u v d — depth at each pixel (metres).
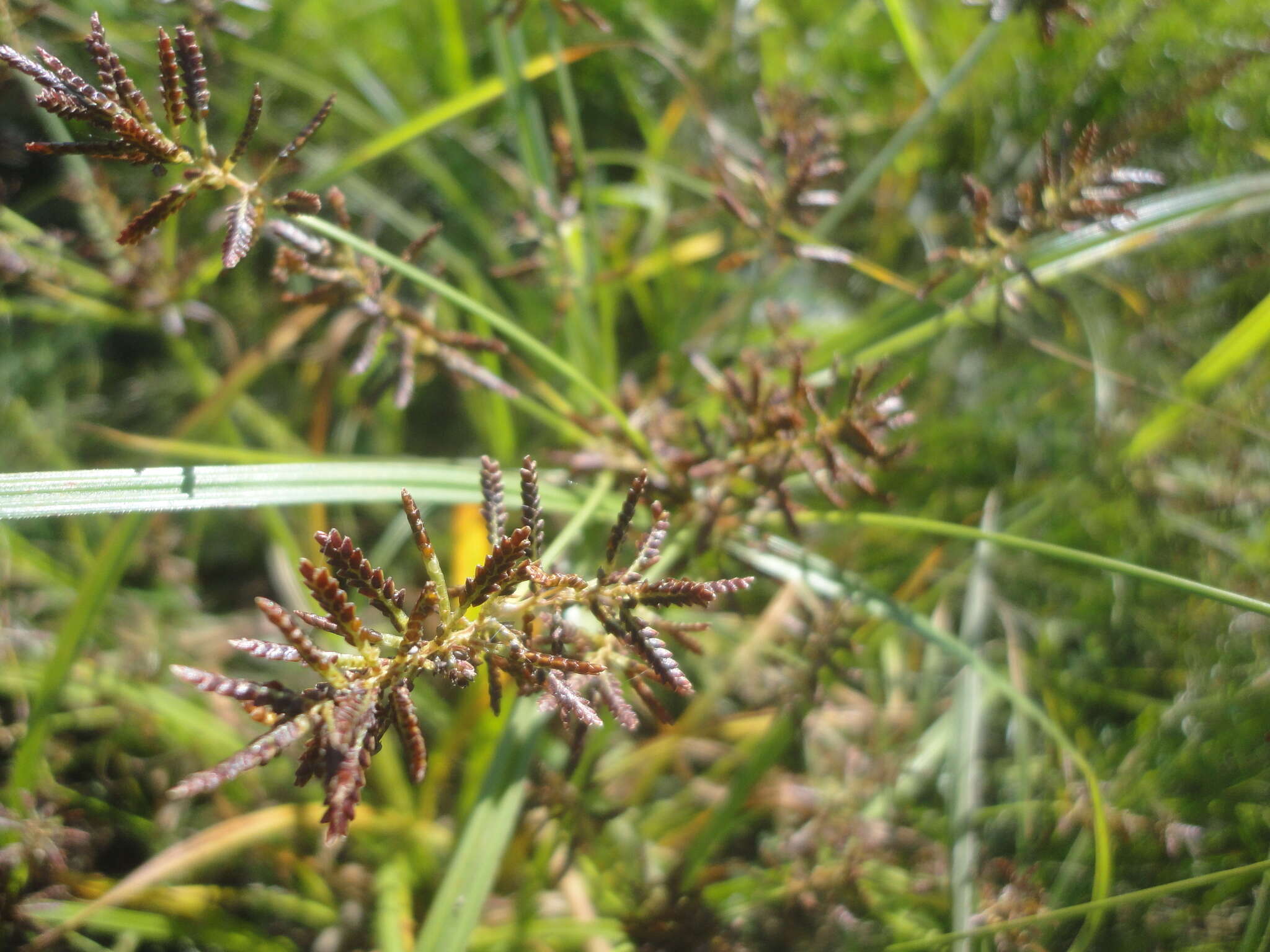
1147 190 0.33
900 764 0.26
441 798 0.28
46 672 0.23
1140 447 0.30
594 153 0.34
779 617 0.27
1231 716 0.26
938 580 0.31
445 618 0.16
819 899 0.24
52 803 0.24
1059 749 0.27
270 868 0.26
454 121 0.35
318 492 0.22
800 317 0.35
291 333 0.29
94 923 0.23
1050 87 0.35
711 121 0.31
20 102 0.31
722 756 0.28
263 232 0.23
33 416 0.32
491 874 0.22
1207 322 0.32
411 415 0.35
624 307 0.38
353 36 0.38
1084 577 0.30
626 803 0.27
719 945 0.23
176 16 0.28
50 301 0.30
